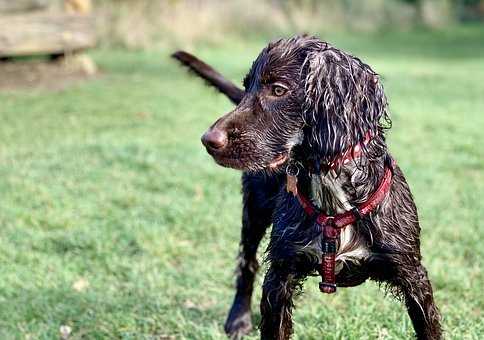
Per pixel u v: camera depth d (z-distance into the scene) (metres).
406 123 4.04
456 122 4.08
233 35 9.30
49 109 4.29
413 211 1.29
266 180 1.52
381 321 1.62
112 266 1.99
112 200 2.51
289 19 10.75
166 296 1.83
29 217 2.33
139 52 7.62
